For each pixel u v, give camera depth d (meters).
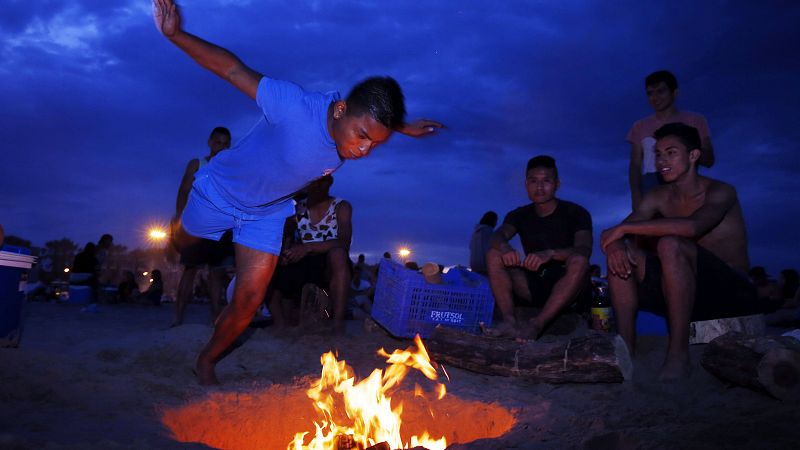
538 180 4.87
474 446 2.49
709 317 3.98
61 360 3.54
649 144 5.62
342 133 2.89
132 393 3.13
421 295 4.80
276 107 3.00
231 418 3.09
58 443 2.22
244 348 4.60
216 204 3.40
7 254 3.49
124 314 9.23
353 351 4.70
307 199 5.61
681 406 2.97
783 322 8.78
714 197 3.81
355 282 12.09
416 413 3.23
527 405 3.13
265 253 3.37
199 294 16.56
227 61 3.02
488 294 4.95
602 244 3.93
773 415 2.55
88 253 12.91
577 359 3.40
